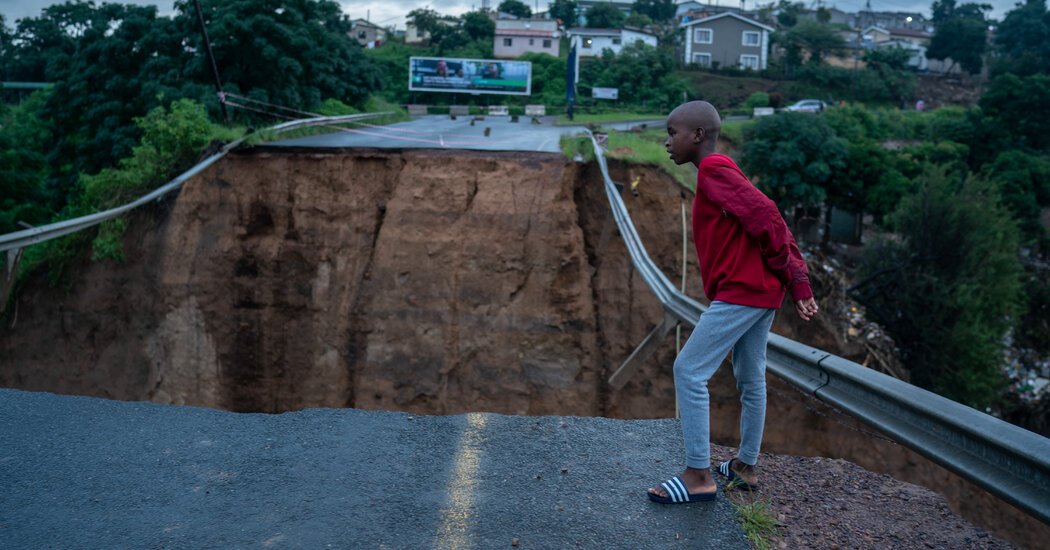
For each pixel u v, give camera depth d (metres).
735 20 76.31
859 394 2.48
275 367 17.73
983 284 25.16
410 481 2.85
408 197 18.00
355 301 17.55
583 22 107.81
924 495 2.92
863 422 2.45
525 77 59.00
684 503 2.69
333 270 17.91
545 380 16.80
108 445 3.20
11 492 2.75
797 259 2.57
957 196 26.36
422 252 17.53
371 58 37.84
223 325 17.81
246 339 17.80
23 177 24.34
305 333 17.75
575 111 56.28
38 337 18.47
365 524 2.50
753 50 76.94
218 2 27.56
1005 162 38.41
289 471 2.94
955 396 24.09
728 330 2.58
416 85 58.59
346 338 17.48
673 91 61.25
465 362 17.03
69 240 18.58
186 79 25.41
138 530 2.47
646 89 61.38
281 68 27.16
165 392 17.92
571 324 16.94
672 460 3.10
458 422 3.50
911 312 25.03
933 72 89.00
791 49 76.69
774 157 29.48
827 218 34.25
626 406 16.70
